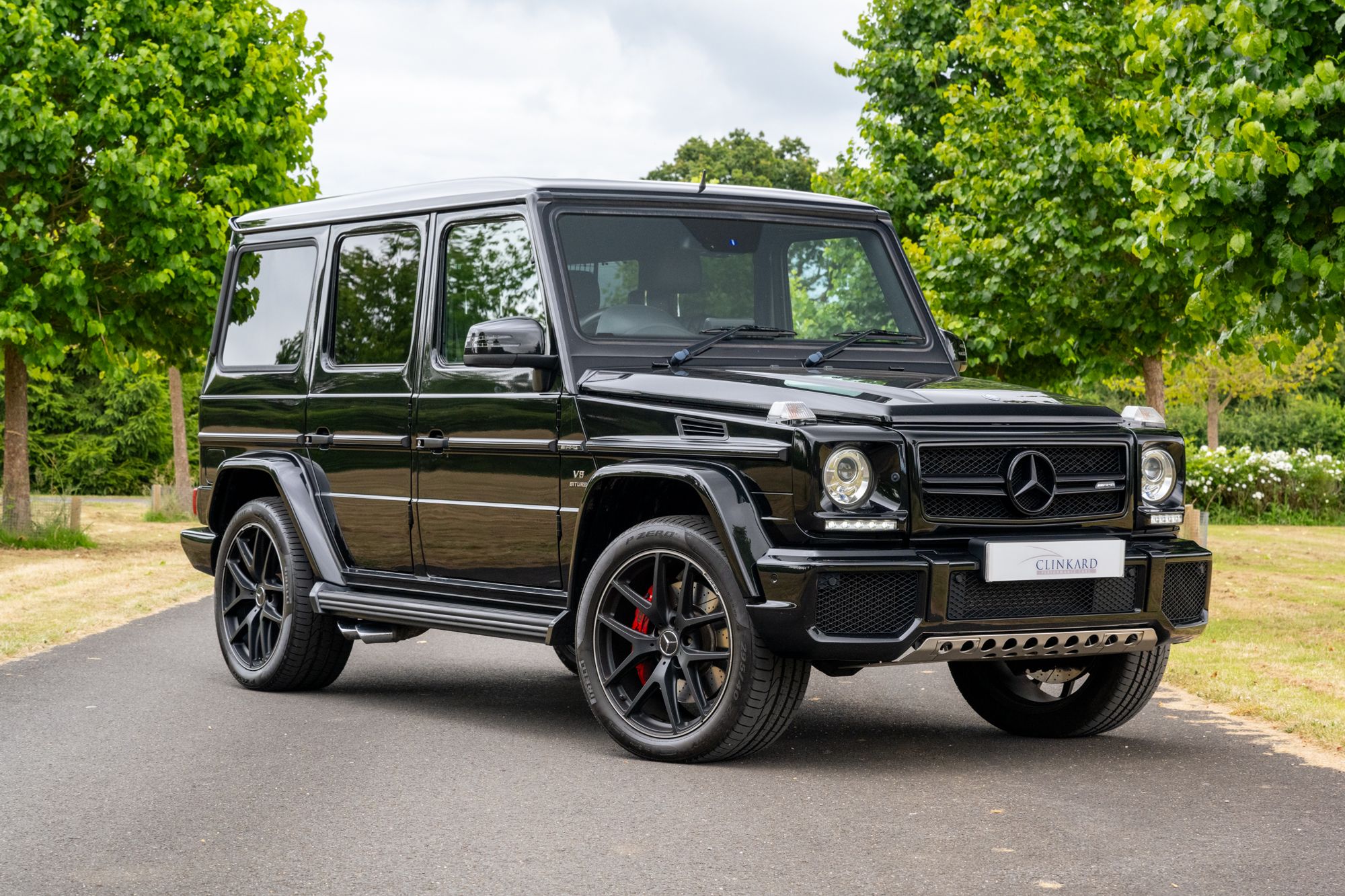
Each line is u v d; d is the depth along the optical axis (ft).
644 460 18.56
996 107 51.47
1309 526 85.15
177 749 19.65
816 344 21.45
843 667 17.72
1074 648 17.99
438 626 21.54
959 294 52.95
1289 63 28.45
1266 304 30.66
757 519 17.19
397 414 22.56
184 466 88.99
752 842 14.61
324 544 24.07
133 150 54.75
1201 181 28.45
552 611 20.29
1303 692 23.88
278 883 13.33
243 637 25.81
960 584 17.13
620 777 17.67
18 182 56.44
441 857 14.16
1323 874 13.42
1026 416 18.07
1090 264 48.06
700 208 21.48
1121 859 13.91
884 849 14.32
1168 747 19.85
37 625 34.09
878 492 17.11
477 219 21.74
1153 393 54.34
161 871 13.75
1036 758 19.10
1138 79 47.83
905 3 66.74
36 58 54.03
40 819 15.75
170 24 57.88
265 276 26.43
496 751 19.47
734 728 17.69
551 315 20.11
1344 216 28.07
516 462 20.45
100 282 58.59
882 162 65.41
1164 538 19.15
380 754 19.26
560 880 13.37
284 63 60.08
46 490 139.74
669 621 18.28
